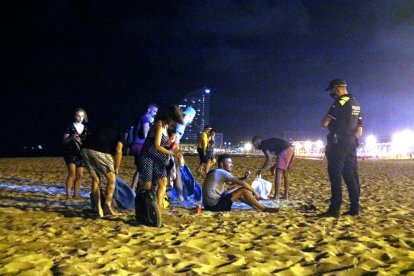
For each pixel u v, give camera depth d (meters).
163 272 3.88
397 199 9.12
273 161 26.00
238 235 5.39
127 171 16.56
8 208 7.02
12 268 3.87
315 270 4.04
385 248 4.78
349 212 7.15
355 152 7.09
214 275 3.85
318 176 15.30
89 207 7.46
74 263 4.05
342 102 6.91
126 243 4.92
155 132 6.17
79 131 8.58
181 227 5.84
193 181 8.77
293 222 6.35
